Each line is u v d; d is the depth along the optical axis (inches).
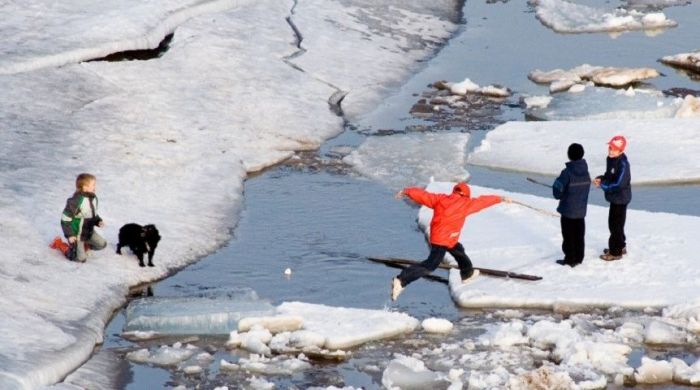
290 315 2096.5
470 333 2073.1
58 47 3764.8
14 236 2351.1
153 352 2001.7
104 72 3673.7
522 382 1798.7
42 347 1899.6
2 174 2731.3
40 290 2137.1
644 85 4224.9
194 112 3501.5
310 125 3595.0
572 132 3501.5
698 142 3344.0
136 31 4005.9
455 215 2090.3
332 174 3179.1
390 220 2775.6
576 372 1871.3
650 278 2251.5
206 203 2819.9
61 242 2329.0
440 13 5413.4
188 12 4382.4
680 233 2496.3
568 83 4148.6
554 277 2276.1
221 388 1823.3
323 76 4121.6
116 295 2220.7
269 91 3823.8
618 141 2272.4
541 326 2033.7
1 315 1979.6
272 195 2979.8
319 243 2610.7
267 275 2402.8
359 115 3816.4
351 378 1894.7
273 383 1861.5
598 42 5000.0
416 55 4675.2
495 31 5211.6
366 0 5226.4
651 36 5103.3
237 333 2044.8
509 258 2384.4
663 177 3063.5
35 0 4276.6
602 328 2062.0
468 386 1838.1
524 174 3193.9
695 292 2180.1
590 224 2568.9
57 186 2711.6
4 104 3275.1
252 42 4276.6
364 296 2283.5
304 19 4722.0
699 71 4443.9
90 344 1984.5
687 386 1831.9
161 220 2635.3
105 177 2837.1
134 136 3193.9
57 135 3100.4
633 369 1868.8
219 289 2282.2
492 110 3902.6
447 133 3563.0
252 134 3430.1
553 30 5246.1
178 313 2103.8
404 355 1979.6
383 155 3336.6
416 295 2278.5
